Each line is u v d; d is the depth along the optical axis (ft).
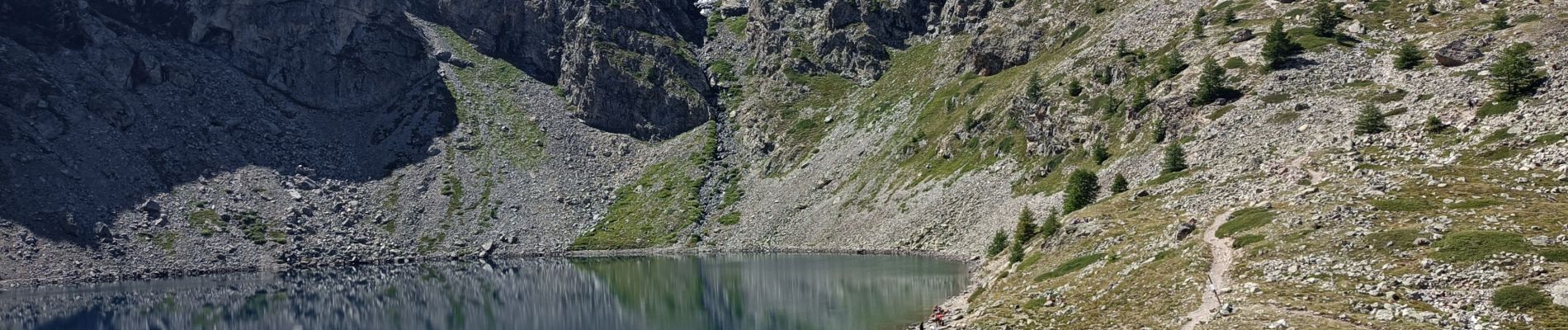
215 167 609.01
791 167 600.39
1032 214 351.67
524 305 336.49
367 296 381.60
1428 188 205.87
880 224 458.09
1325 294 159.12
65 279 466.29
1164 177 303.27
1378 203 199.31
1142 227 243.81
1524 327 134.62
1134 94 392.88
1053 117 425.69
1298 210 209.15
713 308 303.07
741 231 531.91
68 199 528.63
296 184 618.03
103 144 587.27
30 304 390.42
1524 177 202.80
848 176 539.70
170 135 625.41
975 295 251.19
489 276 438.40
